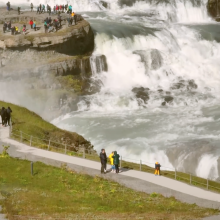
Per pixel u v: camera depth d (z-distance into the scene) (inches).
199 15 5944.9
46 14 5152.6
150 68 4650.6
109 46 4749.0
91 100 4131.4
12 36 4355.3
